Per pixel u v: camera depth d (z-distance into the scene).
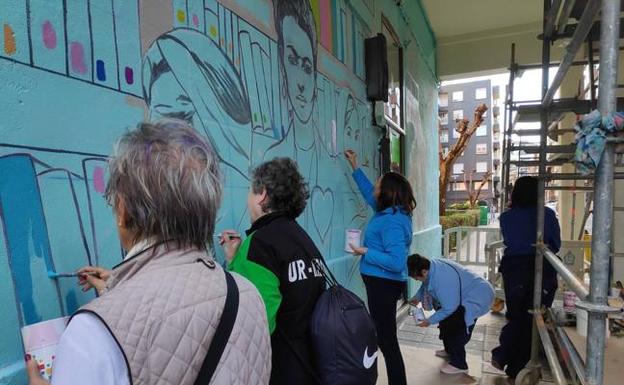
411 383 3.39
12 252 1.06
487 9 7.10
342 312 1.50
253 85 2.26
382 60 4.23
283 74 2.60
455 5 6.92
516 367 3.41
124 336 0.64
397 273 2.90
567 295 3.32
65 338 0.65
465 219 13.86
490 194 50.81
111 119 1.38
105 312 0.66
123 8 1.44
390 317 2.90
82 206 1.26
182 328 0.71
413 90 6.32
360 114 4.10
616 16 1.29
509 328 3.47
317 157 3.08
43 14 1.16
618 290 3.05
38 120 1.14
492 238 7.56
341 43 3.63
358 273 3.89
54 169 1.18
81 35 1.28
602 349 1.40
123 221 0.81
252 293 0.90
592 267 1.41
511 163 5.49
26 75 1.11
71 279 1.21
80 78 1.27
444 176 13.35
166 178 0.77
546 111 3.32
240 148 2.12
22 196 1.09
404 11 5.78
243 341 0.81
